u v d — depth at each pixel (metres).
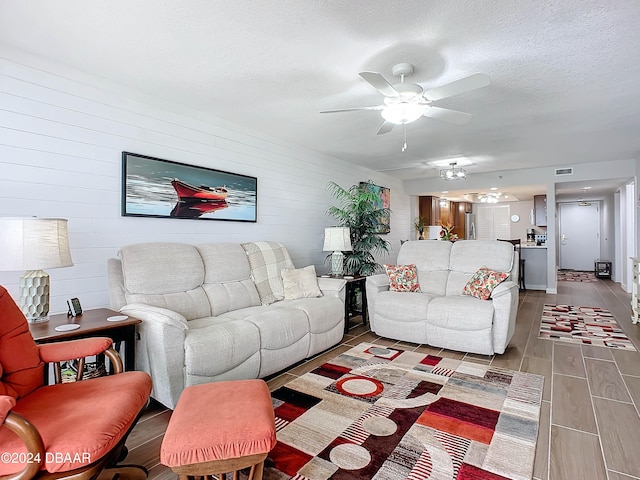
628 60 2.51
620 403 2.41
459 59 2.50
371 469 1.73
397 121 2.70
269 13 1.98
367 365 3.12
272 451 1.88
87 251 2.79
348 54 2.44
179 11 1.97
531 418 2.21
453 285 4.02
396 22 2.06
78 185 2.73
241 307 3.27
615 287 7.45
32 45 2.34
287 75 2.76
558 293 6.77
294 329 2.99
